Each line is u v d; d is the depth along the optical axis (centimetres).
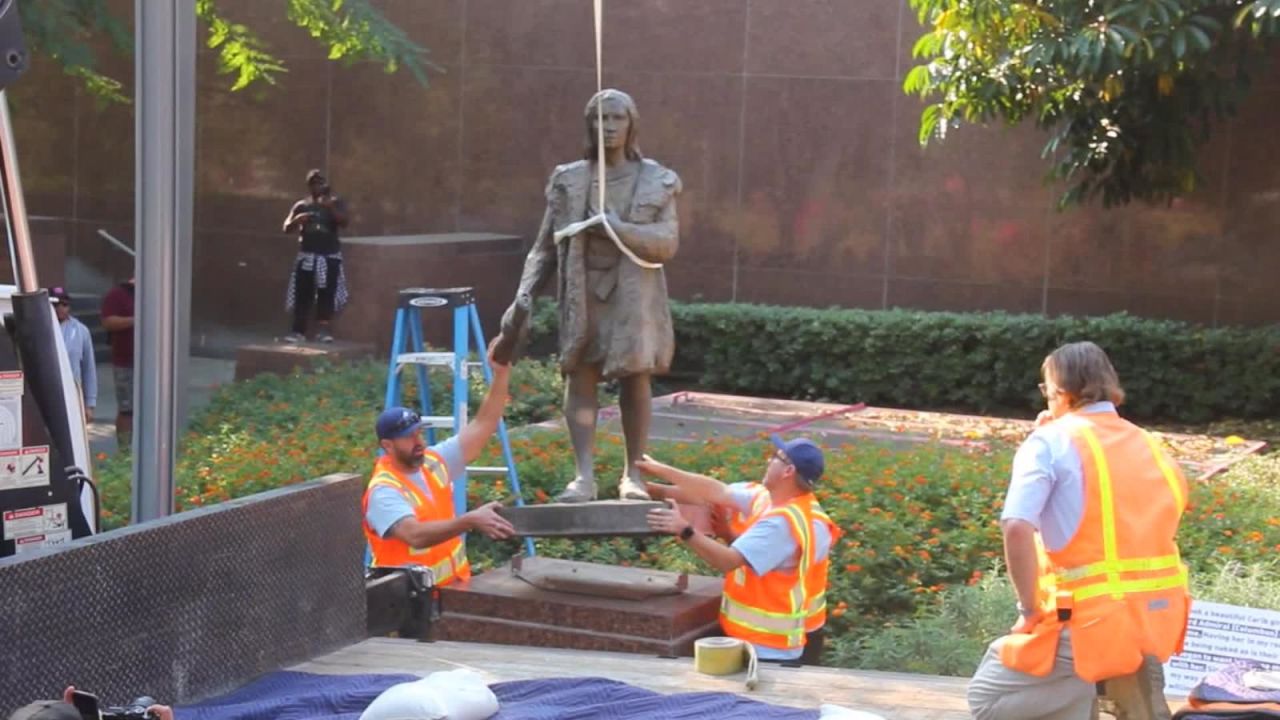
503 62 2084
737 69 1977
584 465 807
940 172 1906
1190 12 1445
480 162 2105
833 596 918
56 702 402
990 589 847
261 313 2197
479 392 1531
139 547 507
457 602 782
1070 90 1577
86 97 2211
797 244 1972
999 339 1750
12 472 550
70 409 589
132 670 505
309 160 2175
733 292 1998
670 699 567
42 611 469
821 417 1587
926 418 1606
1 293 589
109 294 1469
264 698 539
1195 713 527
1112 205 1720
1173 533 509
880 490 1087
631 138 796
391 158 2141
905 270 1931
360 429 1320
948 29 1566
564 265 797
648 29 2011
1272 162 1761
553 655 642
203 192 2214
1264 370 1644
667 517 718
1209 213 1794
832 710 528
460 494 999
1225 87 1564
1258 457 1395
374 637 656
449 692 514
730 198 1994
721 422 1533
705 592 785
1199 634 631
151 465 670
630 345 780
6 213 581
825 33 1939
